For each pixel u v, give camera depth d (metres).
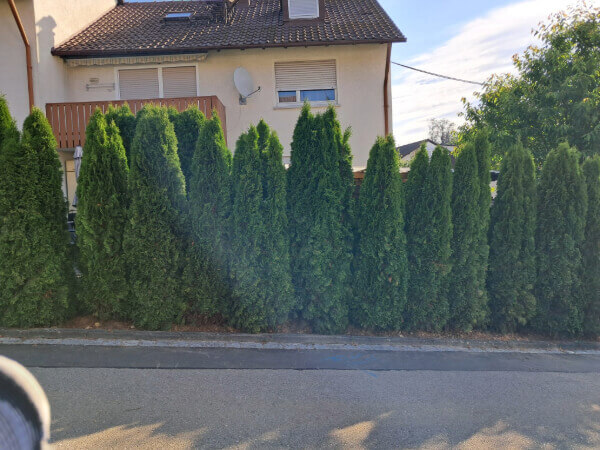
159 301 5.18
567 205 5.89
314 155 5.49
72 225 7.17
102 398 3.58
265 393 3.83
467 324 5.73
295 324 5.68
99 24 13.88
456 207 5.70
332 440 3.14
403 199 5.64
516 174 5.89
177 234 5.29
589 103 8.33
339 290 5.49
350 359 4.80
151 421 3.26
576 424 3.56
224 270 5.33
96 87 12.20
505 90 10.05
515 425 3.50
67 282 5.25
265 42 11.89
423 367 4.69
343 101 12.41
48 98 11.18
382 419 3.48
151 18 14.62
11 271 4.92
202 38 12.47
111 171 5.17
